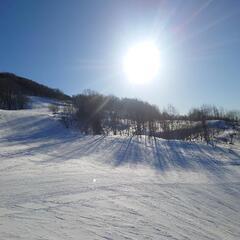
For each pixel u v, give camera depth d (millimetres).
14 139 62312
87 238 15750
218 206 28094
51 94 158500
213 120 101562
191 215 23828
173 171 43406
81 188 26250
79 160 43906
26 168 34531
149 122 84375
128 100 100125
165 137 80062
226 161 54781
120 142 60219
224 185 36906
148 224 19531
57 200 21812
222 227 22766
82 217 18859
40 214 18484
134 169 41875
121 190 27281
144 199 25500
